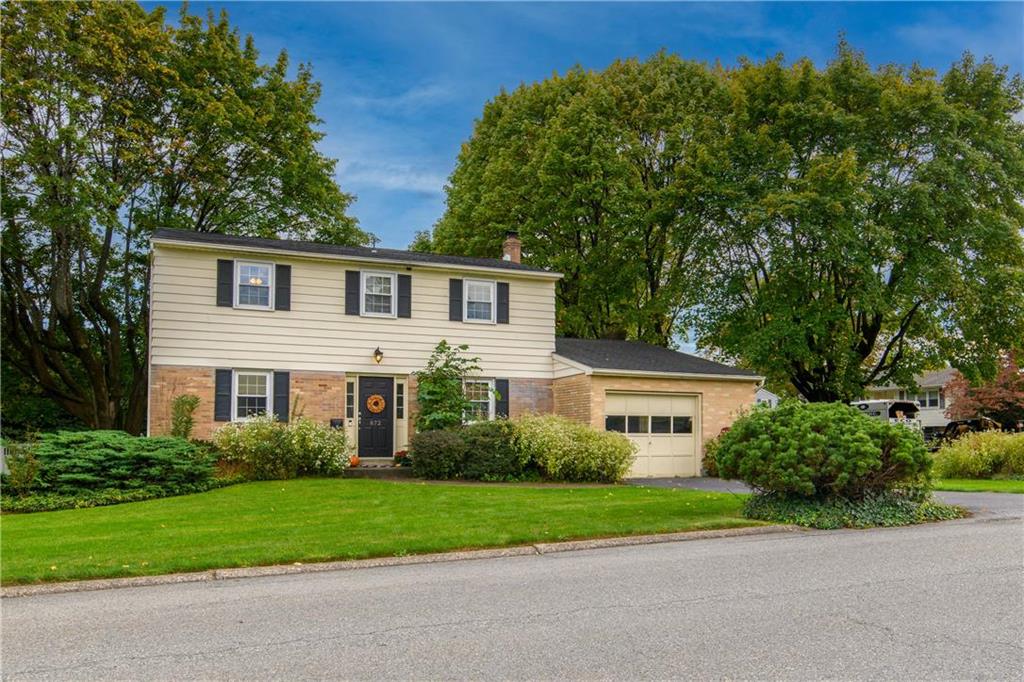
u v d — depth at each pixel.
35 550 9.03
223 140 25.23
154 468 15.22
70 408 26.06
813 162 24.81
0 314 25.08
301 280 20.50
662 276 30.45
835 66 26.98
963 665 4.96
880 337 32.44
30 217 22.28
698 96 28.81
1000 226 24.89
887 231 24.16
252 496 14.19
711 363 24.08
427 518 11.31
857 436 11.38
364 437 20.89
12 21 20.86
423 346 21.73
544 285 23.58
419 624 5.99
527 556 9.13
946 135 25.25
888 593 6.93
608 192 27.41
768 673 4.81
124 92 23.81
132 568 8.09
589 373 20.97
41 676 4.85
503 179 29.09
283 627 5.95
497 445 18.05
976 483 18.70
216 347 19.38
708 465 21.75
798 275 25.67
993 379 28.36
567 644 5.42
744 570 8.05
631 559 8.78
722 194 25.94
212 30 25.84
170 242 18.92
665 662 5.02
